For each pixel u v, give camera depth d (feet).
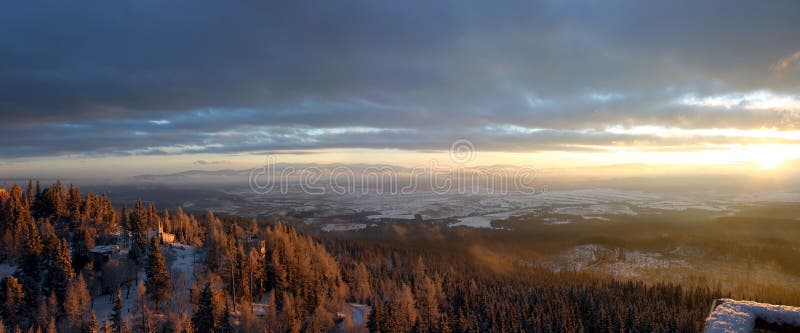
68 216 340.39
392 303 258.78
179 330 197.26
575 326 268.21
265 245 331.98
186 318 206.59
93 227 330.34
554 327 272.92
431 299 279.08
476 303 305.12
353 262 427.33
